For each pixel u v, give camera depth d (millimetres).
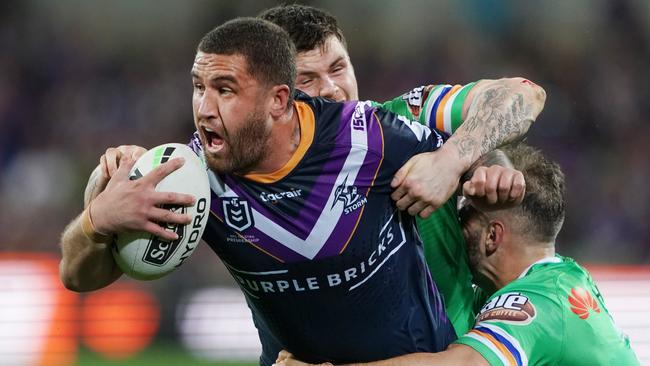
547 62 69375
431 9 71250
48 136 66125
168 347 42125
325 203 15031
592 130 65812
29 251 56844
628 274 42312
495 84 16312
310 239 15102
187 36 71750
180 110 68125
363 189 15219
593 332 17125
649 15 69875
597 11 70188
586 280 18047
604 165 63000
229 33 14305
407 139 15570
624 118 66375
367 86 69000
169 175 14352
